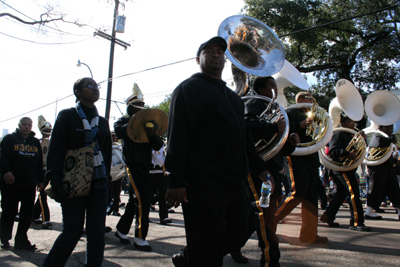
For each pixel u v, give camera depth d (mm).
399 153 8172
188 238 1942
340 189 4930
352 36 18391
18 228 3727
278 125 2734
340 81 5004
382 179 5797
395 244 3727
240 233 2045
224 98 2051
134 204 3855
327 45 18703
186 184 1908
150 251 3629
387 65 17766
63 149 2537
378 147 5707
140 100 4348
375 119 6195
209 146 1933
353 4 17156
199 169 1894
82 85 2725
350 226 4789
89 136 2611
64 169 2500
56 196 2424
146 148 4027
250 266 3035
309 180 3467
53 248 2430
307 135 3666
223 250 1925
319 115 3559
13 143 3820
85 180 2484
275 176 2930
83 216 2555
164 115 4043
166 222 5520
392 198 5820
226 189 1923
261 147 2871
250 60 3307
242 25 3314
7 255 3486
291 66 4562
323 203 5910
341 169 4723
